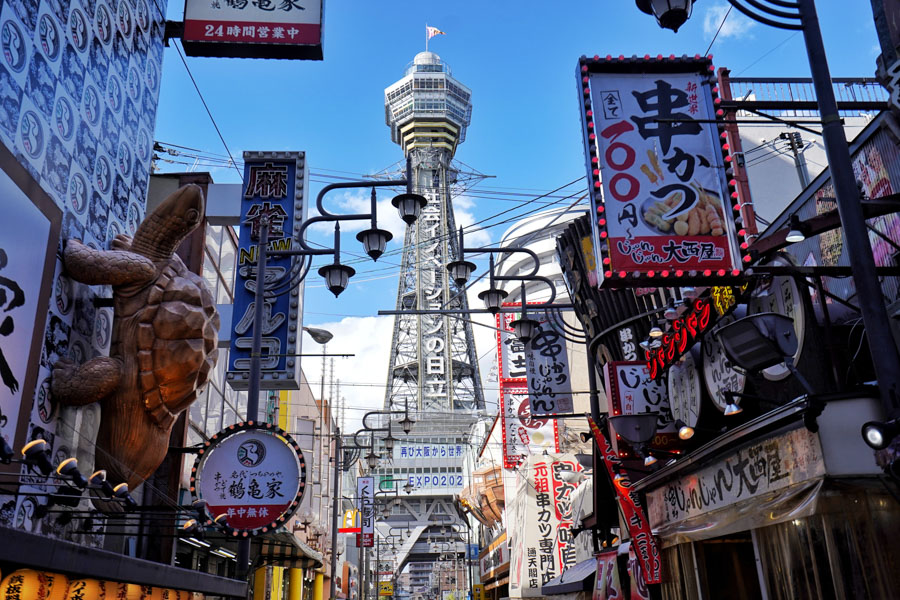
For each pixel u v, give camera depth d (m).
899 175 11.38
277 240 20.39
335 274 15.74
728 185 11.54
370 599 96.31
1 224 8.55
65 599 7.52
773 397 12.12
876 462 8.19
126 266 10.95
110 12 12.65
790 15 8.90
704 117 12.13
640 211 11.44
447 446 154.25
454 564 120.56
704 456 12.31
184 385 11.16
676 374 14.86
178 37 16.05
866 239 8.02
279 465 13.60
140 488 15.32
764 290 12.12
